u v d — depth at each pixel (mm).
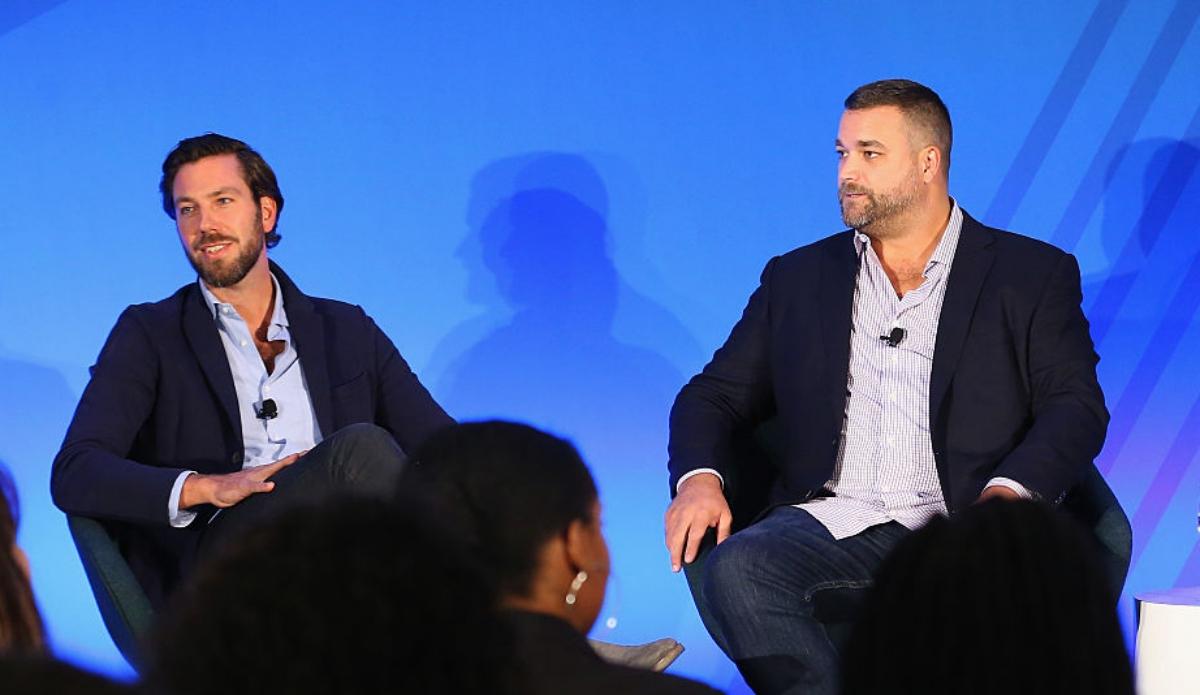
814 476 7469
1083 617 2639
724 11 9117
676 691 3340
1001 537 2684
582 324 9023
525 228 8984
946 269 7586
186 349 7449
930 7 9250
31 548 8656
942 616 2643
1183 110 9383
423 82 8914
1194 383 9398
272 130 8812
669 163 9086
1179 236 9383
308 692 2051
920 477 7449
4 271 8625
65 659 1688
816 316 7645
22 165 8641
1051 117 9320
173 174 7625
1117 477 9406
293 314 7789
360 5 8867
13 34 8625
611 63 9039
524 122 8977
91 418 7086
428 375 8922
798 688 6652
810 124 9188
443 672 2104
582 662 3365
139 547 7020
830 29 9195
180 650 2076
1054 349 7344
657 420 9078
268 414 7586
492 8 8953
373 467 6578
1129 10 9375
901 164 7508
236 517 6773
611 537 9039
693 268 9117
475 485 3594
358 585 2111
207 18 8781
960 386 7363
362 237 8883
